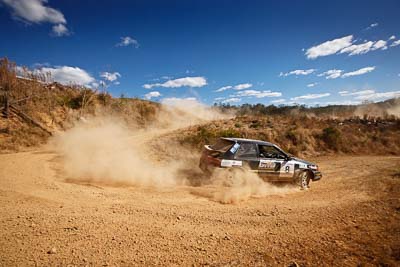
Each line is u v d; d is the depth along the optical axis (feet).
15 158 30.04
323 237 12.72
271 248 11.44
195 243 11.64
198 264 9.85
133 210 15.37
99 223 13.10
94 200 16.83
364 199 19.62
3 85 54.80
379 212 16.40
